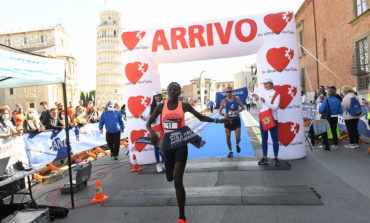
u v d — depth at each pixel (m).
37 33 74.69
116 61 91.88
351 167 5.32
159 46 6.57
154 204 3.99
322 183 4.46
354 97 7.09
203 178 5.12
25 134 6.10
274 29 6.15
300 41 22.59
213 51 6.42
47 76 4.01
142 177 5.60
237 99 6.73
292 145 6.23
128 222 3.48
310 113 11.95
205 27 6.34
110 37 91.31
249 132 11.41
